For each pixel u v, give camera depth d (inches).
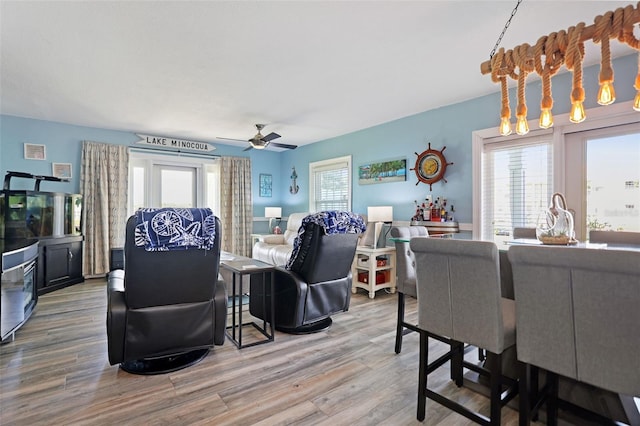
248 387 80.3
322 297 116.1
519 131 76.7
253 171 280.1
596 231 94.9
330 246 111.7
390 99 157.9
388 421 67.9
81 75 129.5
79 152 205.8
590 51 111.2
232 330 114.3
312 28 96.4
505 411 71.5
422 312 68.9
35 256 128.3
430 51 110.5
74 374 85.4
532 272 53.1
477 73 128.1
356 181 217.8
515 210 144.3
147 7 86.2
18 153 187.3
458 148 161.6
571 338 49.6
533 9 87.3
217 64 120.0
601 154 122.5
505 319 63.6
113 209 212.4
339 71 126.2
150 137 230.4
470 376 85.4
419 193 178.7
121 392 77.4
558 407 66.1
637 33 99.0
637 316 43.7
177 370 88.0
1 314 100.6
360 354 99.4
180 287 87.5
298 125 205.2
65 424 65.7
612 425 61.7
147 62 118.3
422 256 68.0
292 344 106.7
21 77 131.3
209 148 257.0
